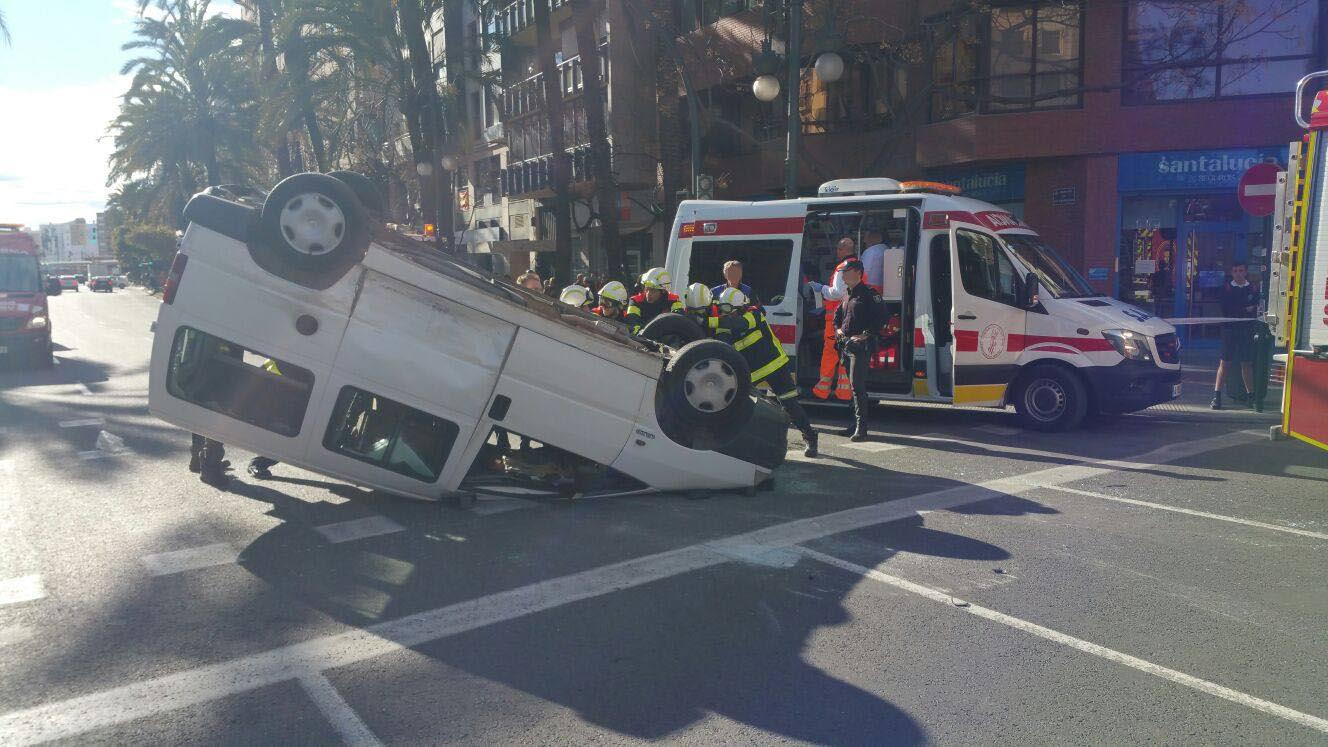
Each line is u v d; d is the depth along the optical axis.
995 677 3.79
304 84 27.34
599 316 7.36
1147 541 5.68
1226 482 7.26
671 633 4.28
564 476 6.78
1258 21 17.12
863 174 21.67
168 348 5.87
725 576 5.07
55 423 10.59
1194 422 10.28
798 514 6.37
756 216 11.12
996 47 18.52
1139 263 18.34
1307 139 6.77
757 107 24.28
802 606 4.61
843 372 9.90
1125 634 4.23
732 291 8.34
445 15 29.16
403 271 5.99
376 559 5.40
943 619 4.43
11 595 4.84
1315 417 6.70
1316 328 6.69
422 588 4.90
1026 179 18.98
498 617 4.49
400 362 6.02
